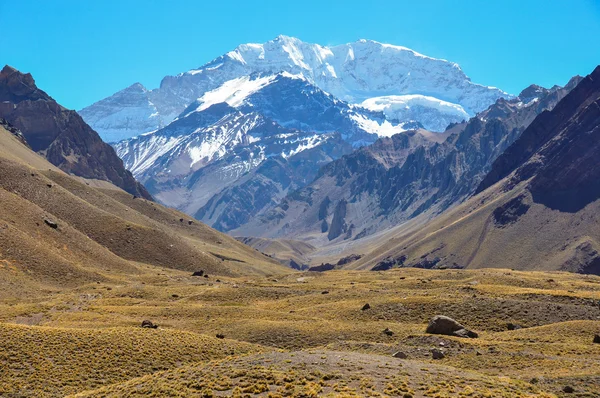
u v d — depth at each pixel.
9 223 186.75
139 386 55.56
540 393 48.84
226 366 56.72
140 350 74.06
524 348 71.44
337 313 106.75
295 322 98.38
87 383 64.81
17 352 70.25
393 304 106.69
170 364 71.25
